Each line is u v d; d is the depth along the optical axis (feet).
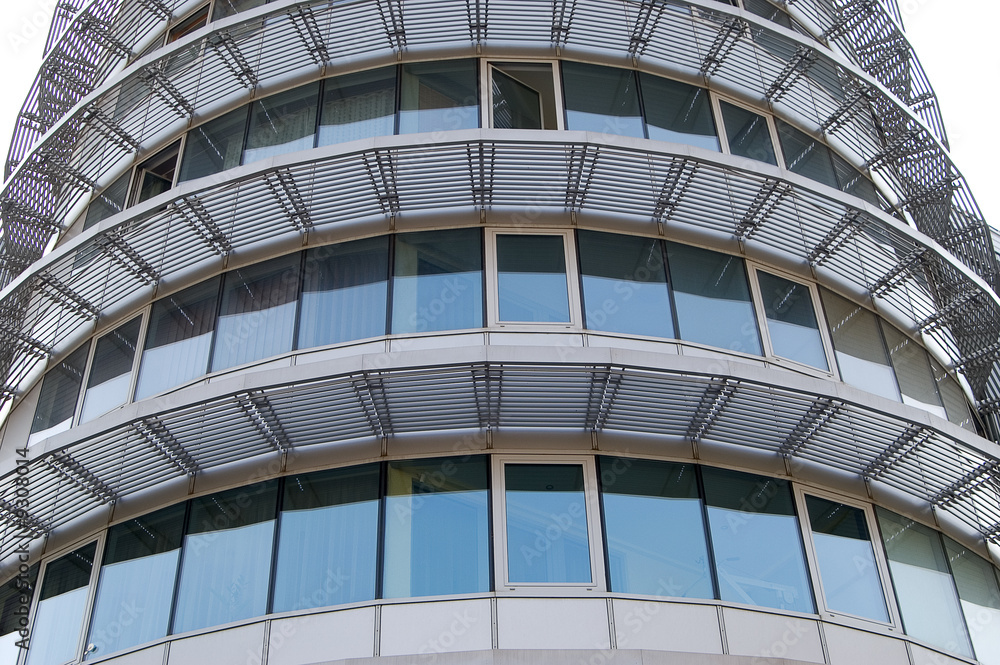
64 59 81.82
